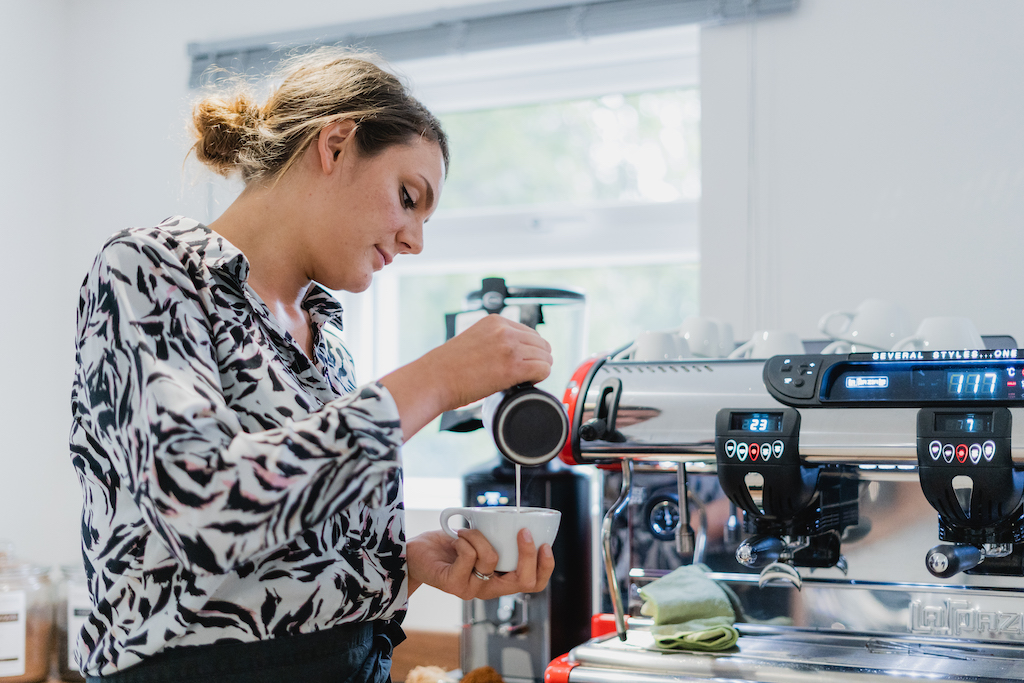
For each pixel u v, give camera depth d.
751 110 1.58
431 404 0.65
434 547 0.83
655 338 1.15
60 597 1.64
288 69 0.87
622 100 1.87
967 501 0.82
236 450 0.57
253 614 0.66
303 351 0.75
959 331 1.02
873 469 0.97
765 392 0.95
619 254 1.82
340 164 0.75
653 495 1.08
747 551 0.94
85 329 0.66
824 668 0.85
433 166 0.80
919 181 1.47
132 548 0.65
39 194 1.96
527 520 0.76
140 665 0.65
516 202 1.95
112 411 0.62
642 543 1.08
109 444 0.62
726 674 0.88
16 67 1.91
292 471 0.58
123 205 2.00
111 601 0.65
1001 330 1.41
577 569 1.39
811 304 1.52
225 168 0.83
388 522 0.77
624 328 1.86
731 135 1.59
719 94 1.60
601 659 0.93
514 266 1.94
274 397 0.67
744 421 0.94
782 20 1.57
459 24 1.81
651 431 0.98
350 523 0.71
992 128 1.44
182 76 1.99
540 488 1.34
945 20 1.47
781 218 1.55
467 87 1.94
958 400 0.84
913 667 0.85
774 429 0.92
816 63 1.54
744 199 1.57
